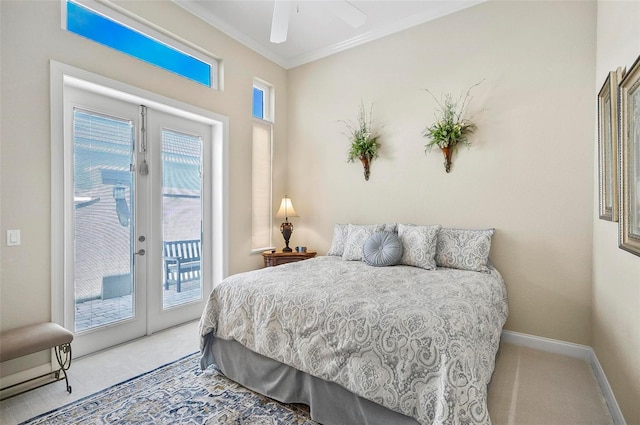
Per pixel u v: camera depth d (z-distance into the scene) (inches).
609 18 81.7
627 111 59.0
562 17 103.2
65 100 95.8
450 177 123.6
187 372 91.0
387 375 59.1
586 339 100.0
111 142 107.2
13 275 82.2
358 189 147.7
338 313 68.5
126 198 111.4
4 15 80.5
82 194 99.7
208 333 90.6
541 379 88.0
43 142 87.0
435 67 127.0
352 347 63.9
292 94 169.5
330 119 156.6
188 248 132.2
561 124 103.3
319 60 159.9
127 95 106.2
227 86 139.7
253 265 153.9
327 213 157.9
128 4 105.3
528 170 108.7
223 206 138.7
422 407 54.6
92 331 101.8
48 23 87.8
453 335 57.0
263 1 120.7
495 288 93.0
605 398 79.0
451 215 123.5
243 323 82.7
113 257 107.5
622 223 61.1
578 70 100.8
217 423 69.0
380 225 130.6
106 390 81.4
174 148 126.8
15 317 82.4
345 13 92.0
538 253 107.2
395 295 74.6
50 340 76.7
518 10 110.3
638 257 56.8
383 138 140.3
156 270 120.5
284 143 170.6
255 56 153.5
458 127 117.2
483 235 110.0
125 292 111.0
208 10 126.6
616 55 74.9
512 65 111.4
